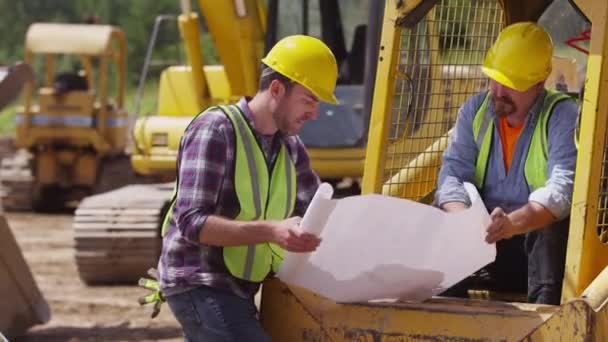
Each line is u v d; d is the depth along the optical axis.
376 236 4.01
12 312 7.26
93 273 9.57
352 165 9.82
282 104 4.10
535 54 4.36
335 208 3.88
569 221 4.32
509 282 4.85
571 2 4.19
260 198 4.13
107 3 33.78
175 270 4.14
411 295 4.28
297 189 4.37
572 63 5.30
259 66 10.18
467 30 5.01
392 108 4.61
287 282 4.19
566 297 4.11
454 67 4.98
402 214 3.96
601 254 4.14
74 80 14.97
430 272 4.15
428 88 4.88
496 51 4.44
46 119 14.68
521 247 4.78
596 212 4.08
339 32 10.03
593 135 4.04
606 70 4.03
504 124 4.57
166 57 32.06
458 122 4.69
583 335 3.79
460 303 4.22
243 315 4.13
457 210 4.43
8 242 7.21
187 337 4.23
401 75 4.63
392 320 4.15
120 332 8.01
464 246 4.08
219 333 4.09
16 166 15.20
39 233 13.24
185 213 4.00
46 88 15.31
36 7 34.22
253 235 3.94
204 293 4.11
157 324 8.25
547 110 4.45
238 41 9.99
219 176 4.05
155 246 9.48
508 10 5.14
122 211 9.57
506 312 4.00
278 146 4.21
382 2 9.55
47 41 14.81
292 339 4.33
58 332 7.98
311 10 9.99
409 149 4.82
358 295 4.22
